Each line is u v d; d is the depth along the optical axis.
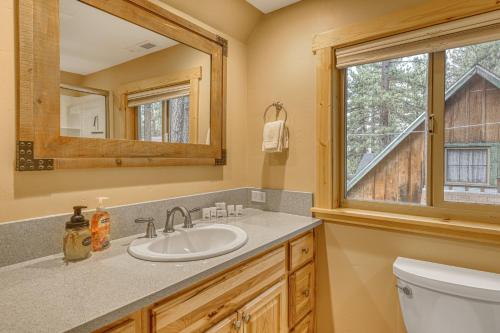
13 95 1.02
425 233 1.47
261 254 1.29
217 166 1.88
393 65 1.63
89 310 0.72
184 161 1.65
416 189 1.58
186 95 1.65
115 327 0.76
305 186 1.86
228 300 1.11
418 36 1.48
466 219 1.44
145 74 1.43
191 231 1.45
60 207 1.15
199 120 1.73
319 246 1.81
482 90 1.40
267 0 1.84
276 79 1.96
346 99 1.79
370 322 1.66
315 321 1.82
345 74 1.79
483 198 1.41
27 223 1.05
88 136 1.22
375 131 1.70
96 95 1.24
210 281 1.03
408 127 1.60
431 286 1.26
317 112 1.78
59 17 1.12
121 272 0.96
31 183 1.07
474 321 1.18
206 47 1.75
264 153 2.03
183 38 1.61
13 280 0.90
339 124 1.79
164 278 0.91
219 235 1.50
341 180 1.80
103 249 1.18
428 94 1.51
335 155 1.76
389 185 1.67
